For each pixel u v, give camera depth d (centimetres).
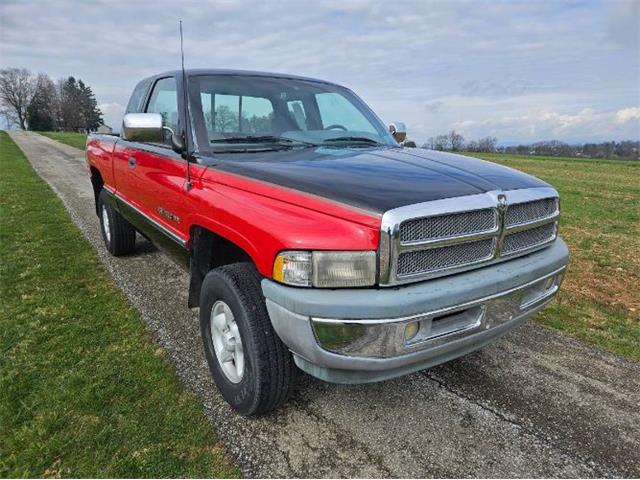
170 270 491
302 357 216
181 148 305
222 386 266
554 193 273
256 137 321
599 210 1137
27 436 236
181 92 327
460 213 214
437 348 214
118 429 244
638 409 274
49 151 2427
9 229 646
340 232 200
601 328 388
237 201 242
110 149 478
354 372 209
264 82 358
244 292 238
